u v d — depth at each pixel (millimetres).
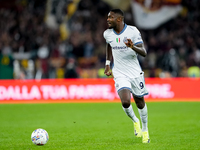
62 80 52969
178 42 74875
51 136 25359
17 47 75562
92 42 75375
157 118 34969
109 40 22031
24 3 86125
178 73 64625
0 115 38469
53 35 77375
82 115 38125
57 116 37438
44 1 86062
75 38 74625
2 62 62625
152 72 64875
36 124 31828
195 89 52312
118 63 21875
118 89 21266
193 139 23391
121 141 23000
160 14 76188
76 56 71688
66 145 21219
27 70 64500
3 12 85062
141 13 76250
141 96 21594
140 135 23047
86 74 65188
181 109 42312
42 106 47125
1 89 52688
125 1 77312
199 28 79625
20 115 38375
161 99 52469
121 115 37812
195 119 33938
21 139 24156
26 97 52688
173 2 76125
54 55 71250
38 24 82188
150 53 70625
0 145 21625
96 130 28188
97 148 19812
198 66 69188
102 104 48938
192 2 82000
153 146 20141
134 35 21344
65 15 78938
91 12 82562
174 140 23062
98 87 52625
